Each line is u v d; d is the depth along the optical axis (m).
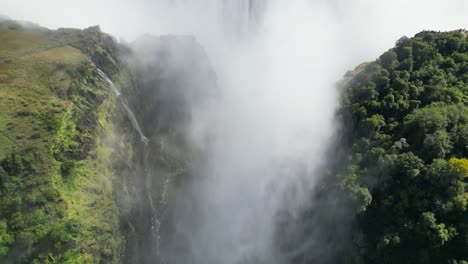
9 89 54.97
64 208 50.22
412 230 54.91
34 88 56.56
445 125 58.16
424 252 53.75
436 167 54.16
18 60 59.66
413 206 55.97
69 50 65.06
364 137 66.62
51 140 52.66
